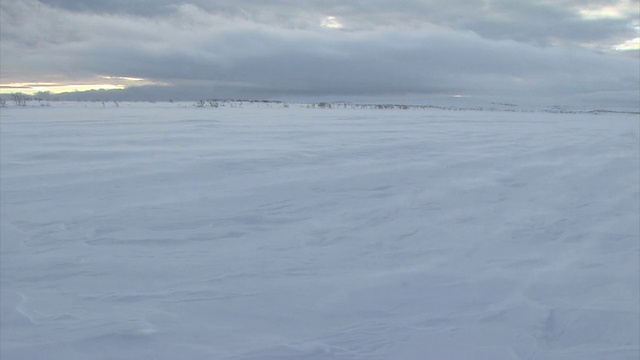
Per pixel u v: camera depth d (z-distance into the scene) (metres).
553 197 6.04
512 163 8.30
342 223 4.84
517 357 2.58
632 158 9.22
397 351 2.59
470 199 5.85
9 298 3.14
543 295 3.31
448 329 2.84
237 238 4.38
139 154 8.33
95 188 6.01
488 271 3.70
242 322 2.87
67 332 2.70
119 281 3.43
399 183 6.56
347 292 3.30
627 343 2.74
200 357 2.48
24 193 5.77
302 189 6.11
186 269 3.66
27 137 10.60
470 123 18.81
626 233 4.68
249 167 7.35
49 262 3.77
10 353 2.48
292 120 17.91
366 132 12.99
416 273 3.64
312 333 2.76
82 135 11.07
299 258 3.91
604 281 3.55
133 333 2.69
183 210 5.18
